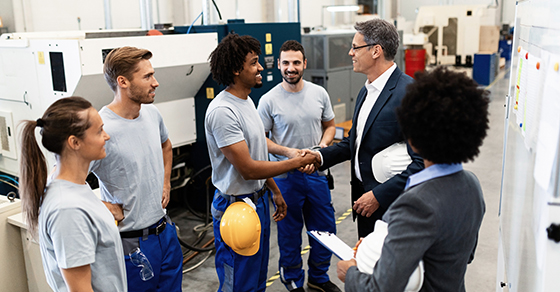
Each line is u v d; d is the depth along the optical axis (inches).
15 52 103.6
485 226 130.3
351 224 133.4
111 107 63.7
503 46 486.0
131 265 65.2
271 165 73.6
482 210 40.0
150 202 66.3
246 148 71.6
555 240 32.4
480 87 37.1
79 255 45.1
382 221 43.1
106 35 110.3
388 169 68.2
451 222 36.3
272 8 302.2
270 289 100.3
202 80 124.3
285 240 93.3
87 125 45.9
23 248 79.6
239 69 70.7
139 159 64.3
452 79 36.1
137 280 66.0
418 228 35.6
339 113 217.8
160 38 105.2
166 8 231.0
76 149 46.1
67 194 45.5
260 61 130.6
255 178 72.7
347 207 146.9
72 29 187.9
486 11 416.5
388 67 69.1
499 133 235.0
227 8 267.0
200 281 103.1
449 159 36.7
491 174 175.3
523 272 43.4
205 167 129.1
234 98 73.2
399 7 477.4
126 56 61.5
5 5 163.6
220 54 70.7
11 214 78.2
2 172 123.6
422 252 35.5
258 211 77.4
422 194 36.4
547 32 37.5
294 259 93.7
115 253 50.4
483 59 356.2
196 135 132.2
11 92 108.3
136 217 64.7
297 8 157.4
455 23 362.6
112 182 62.9
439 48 372.5
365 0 418.3
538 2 42.8
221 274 78.4
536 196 37.6
